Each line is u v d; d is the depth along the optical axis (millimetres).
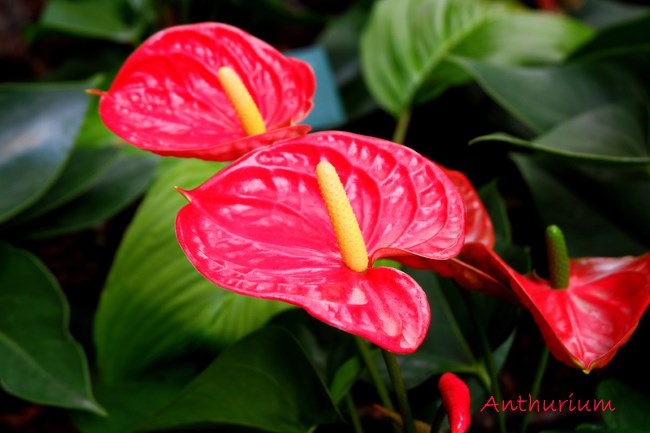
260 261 999
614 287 1078
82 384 1192
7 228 1310
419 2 1555
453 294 1217
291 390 1114
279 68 1123
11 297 1239
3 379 1189
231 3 1870
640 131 1266
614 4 1782
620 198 1271
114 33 1733
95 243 1583
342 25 1813
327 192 999
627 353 1289
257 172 1024
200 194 1007
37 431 1358
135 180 1358
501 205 1229
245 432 1157
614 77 1359
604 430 1078
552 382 1347
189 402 1114
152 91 1101
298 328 1206
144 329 1228
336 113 1431
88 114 1385
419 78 1504
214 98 1114
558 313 1066
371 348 1205
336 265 1010
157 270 1239
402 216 1029
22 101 1282
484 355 1132
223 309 1224
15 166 1257
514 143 1168
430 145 1604
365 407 1340
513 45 1518
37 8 2172
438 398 1186
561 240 1068
